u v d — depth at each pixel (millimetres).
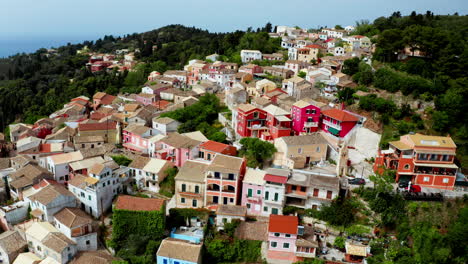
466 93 86750
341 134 86188
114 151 95375
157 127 103250
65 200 73688
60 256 62969
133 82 172500
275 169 73062
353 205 67250
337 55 154000
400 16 186000
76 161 85188
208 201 72875
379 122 88875
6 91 181750
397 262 58906
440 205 65750
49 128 116938
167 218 71312
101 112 127312
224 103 121812
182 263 60688
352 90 102750
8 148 107875
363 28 172375
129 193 80188
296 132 92062
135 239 66062
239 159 75125
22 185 79750
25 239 70250
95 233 68562
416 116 88125
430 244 59156
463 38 115812
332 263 59594
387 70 107250
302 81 117938
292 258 62531
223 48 187125
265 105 101500
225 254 64812
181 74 158500
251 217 70500
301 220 67875
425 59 109875
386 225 64875
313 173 72625
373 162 81438
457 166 72500
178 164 86812
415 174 71312
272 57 165375
